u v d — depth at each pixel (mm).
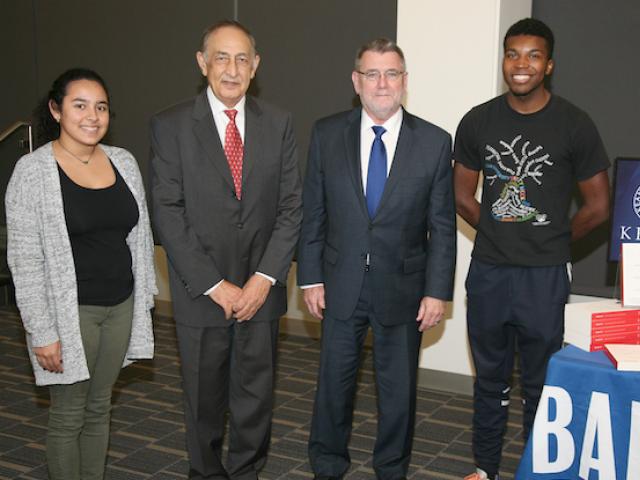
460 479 2949
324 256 2658
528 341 2592
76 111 2205
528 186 2500
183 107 2541
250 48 2453
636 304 2211
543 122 2484
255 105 2592
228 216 2502
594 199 2576
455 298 3920
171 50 4625
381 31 4062
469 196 2768
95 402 2457
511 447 3244
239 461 2730
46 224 2182
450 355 3979
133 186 2396
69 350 2232
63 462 2365
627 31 3949
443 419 3600
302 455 3160
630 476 2010
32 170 2193
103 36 4820
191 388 2604
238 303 2506
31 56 5094
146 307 2455
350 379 2709
